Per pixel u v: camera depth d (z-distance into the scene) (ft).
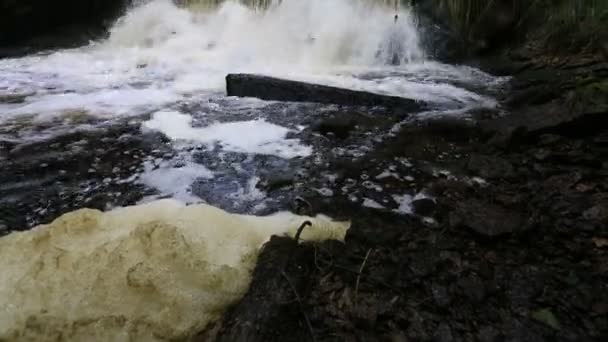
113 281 8.16
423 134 16.58
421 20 29.58
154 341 7.51
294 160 14.78
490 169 13.33
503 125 15.74
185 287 8.26
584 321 7.66
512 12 27.96
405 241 10.07
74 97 20.92
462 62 28.35
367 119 17.67
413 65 28.14
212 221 10.11
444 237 10.16
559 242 9.71
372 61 28.53
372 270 9.04
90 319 7.59
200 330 7.77
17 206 11.84
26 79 23.91
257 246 9.69
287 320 7.74
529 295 8.27
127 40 34.09
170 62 28.81
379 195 12.64
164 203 11.12
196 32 33.58
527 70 24.16
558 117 14.87
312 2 30.58
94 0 36.04
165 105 19.86
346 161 14.65
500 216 10.53
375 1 29.86
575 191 11.53
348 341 7.45
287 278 8.43
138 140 16.14
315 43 29.60
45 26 33.73
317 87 19.98
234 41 31.99
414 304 8.19
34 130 16.80
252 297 8.09
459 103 20.16
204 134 16.69
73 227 9.71
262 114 18.65
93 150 15.26
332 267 9.09
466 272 8.94
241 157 14.97
